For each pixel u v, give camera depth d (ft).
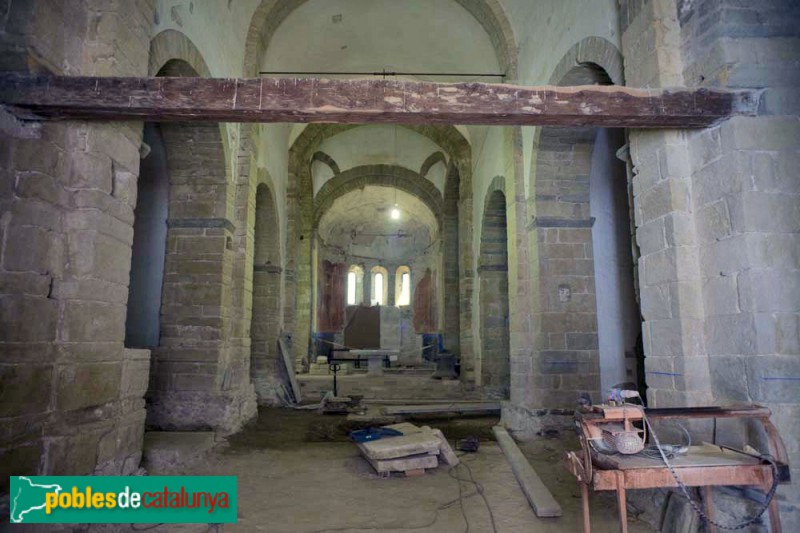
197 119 13.21
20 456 11.60
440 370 52.54
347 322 76.69
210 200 26.43
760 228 12.61
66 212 13.51
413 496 16.48
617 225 28.81
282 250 46.01
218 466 19.98
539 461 21.39
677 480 10.39
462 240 48.85
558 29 24.18
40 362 12.30
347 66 41.70
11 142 12.36
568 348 26.21
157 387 25.41
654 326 14.80
